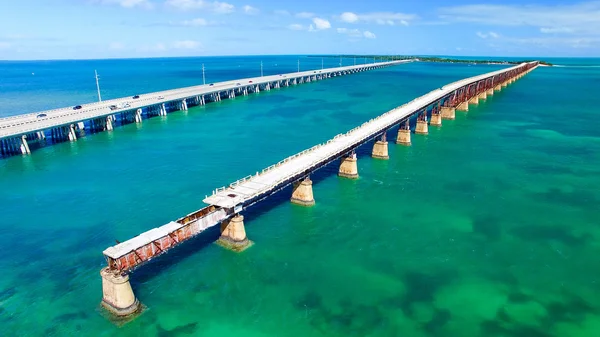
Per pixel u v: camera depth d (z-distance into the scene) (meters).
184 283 37.50
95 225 49.16
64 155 78.88
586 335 31.95
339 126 104.38
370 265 40.81
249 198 43.69
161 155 78.25
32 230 48.09
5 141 80.31
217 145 85.69
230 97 156.38
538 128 102.88
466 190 60.41
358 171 68.62
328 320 33.34
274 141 88.75
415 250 43.66
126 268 33.09
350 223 49.44
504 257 42.41
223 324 32.75
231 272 39.22
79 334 31.47
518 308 34.94
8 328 32.03
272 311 34.28
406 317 33.81
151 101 117.69
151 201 56.03
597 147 84.50
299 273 39.34
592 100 150.00
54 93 183.75
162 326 32.41
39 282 37.94
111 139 91.81
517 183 63.38
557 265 41.03
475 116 120.50
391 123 77.31
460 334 32.09
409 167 70.94
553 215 52.09
